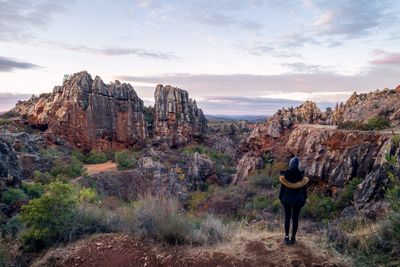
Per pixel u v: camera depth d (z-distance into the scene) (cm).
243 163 6084
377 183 2191
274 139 7369
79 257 693
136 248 700
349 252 666
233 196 3938
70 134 7675
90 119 7944
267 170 5453
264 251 658
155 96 9731
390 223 684
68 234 777
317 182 4497
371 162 3728
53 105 8025
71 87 8212
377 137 4012
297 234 785
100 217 843
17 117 8419
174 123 9469
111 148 8075
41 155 5388
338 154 4412
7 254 729
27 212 789
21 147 5106
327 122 6938
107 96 8594
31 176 4109
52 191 844
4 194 1770
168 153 7794
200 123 10194
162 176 5272
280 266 606
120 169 5981
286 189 671
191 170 6103
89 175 4800
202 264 634
